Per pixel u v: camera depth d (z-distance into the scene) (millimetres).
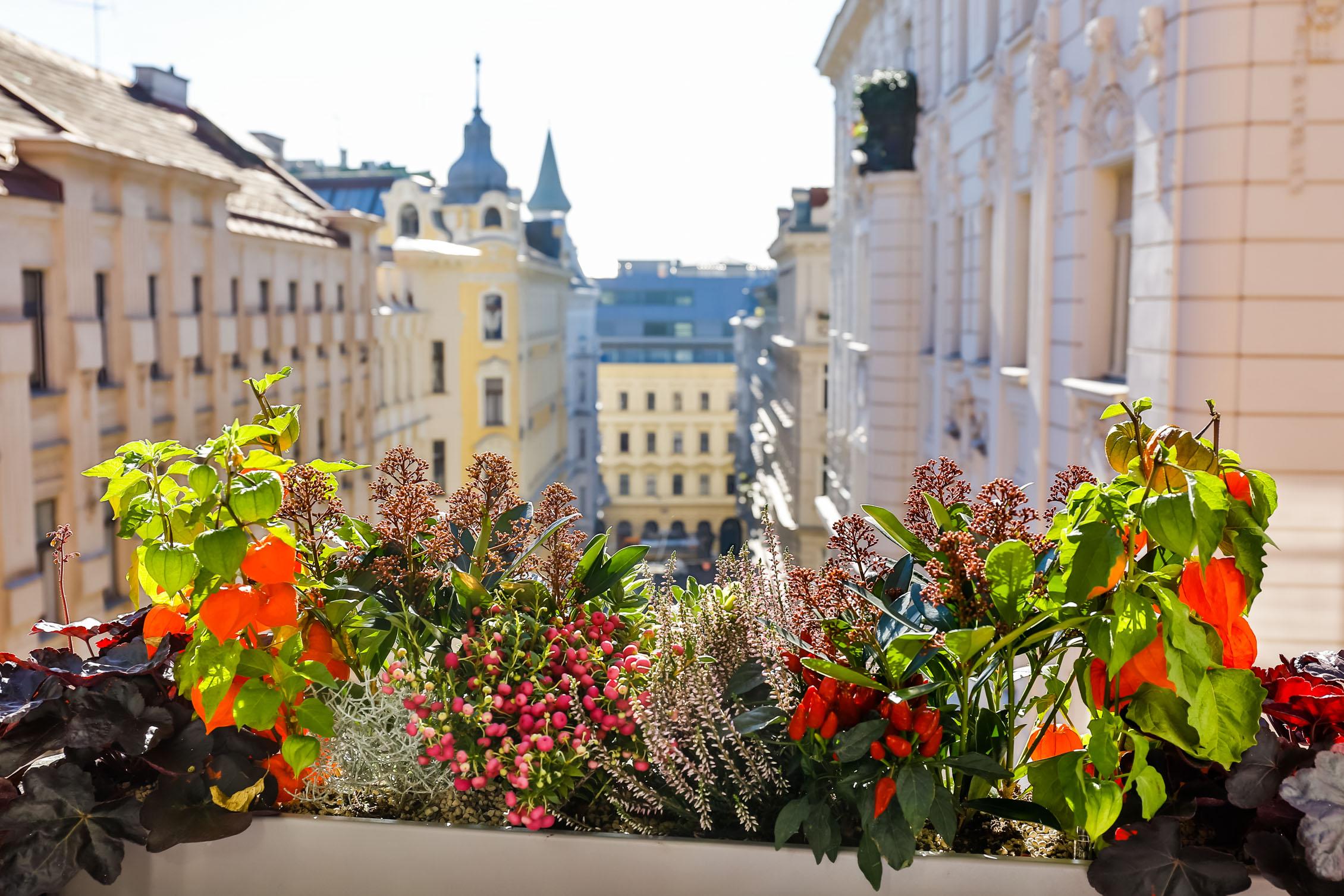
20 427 12484
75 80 20250
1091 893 1961
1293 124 6180
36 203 13047
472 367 36719
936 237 14844
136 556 2188
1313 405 6301
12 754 2057
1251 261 6301
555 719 2080
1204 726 1847
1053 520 2145
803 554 30453
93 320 14195
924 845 2068
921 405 15367
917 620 2029
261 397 2338
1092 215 8320
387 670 2225
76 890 2203
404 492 2326
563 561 2277
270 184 24844
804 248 30344
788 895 2025
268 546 2090
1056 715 2217
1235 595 1956
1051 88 8961
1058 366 8953
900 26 17516
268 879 2166
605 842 2066
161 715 2105
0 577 12047
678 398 80562
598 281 101750
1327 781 1842
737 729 2008
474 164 48438
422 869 2131
